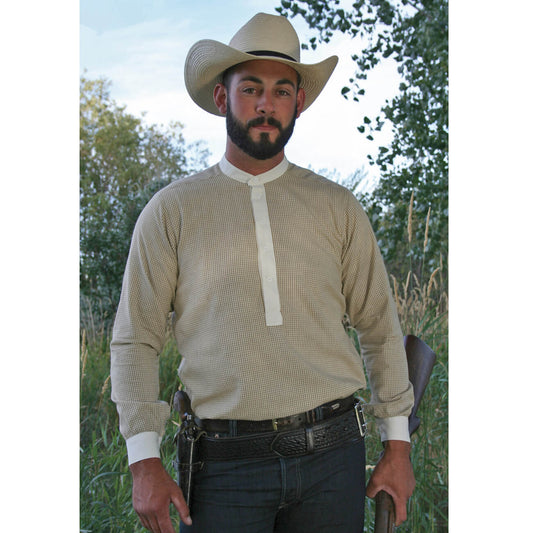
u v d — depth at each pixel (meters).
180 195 1.73
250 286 1.66
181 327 1.72
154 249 1.71
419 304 3.08
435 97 3.45
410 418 1.95
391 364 1.81
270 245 1.67
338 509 1.67
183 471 1.70
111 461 2.73
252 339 1.63
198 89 2.00
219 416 1.65
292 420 1.63
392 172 3.47
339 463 1.67
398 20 3.46
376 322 1.84
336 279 1.76
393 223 3.46
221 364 1.64
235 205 1.72
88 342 3.29
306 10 3.41
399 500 1.76
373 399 1.85
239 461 1.64
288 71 1.78
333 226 1.76
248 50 1.78
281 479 1.63
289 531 1.73
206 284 1.67
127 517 2.58
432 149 3.46
